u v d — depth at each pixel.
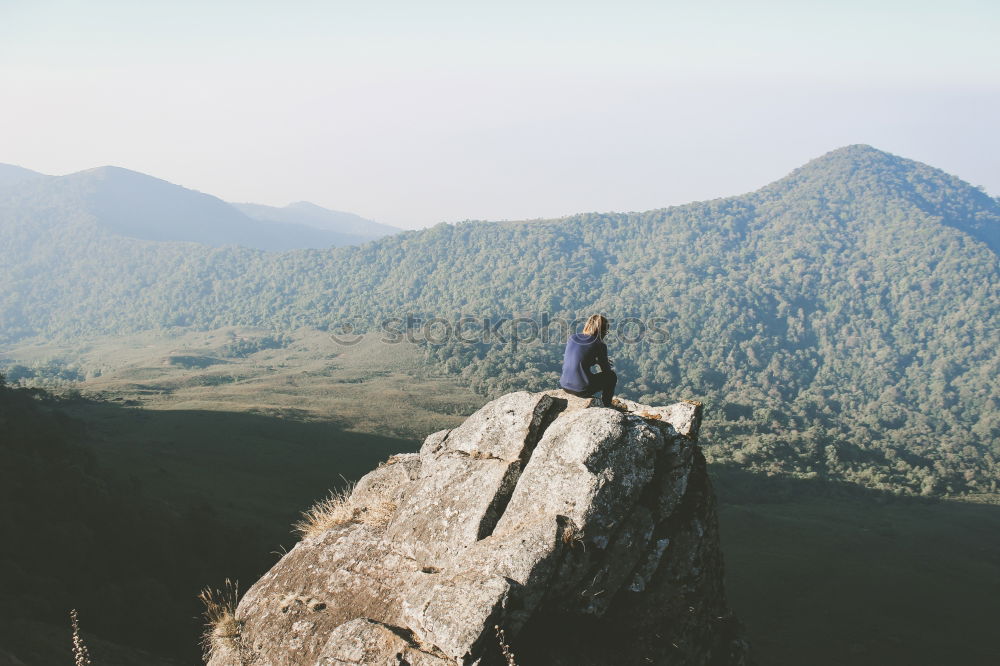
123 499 63.88
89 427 121.25
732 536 111.56
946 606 88.06
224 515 79.75
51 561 47.03
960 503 145.62
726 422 188.25
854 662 72.00
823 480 149.75
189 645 40.78
